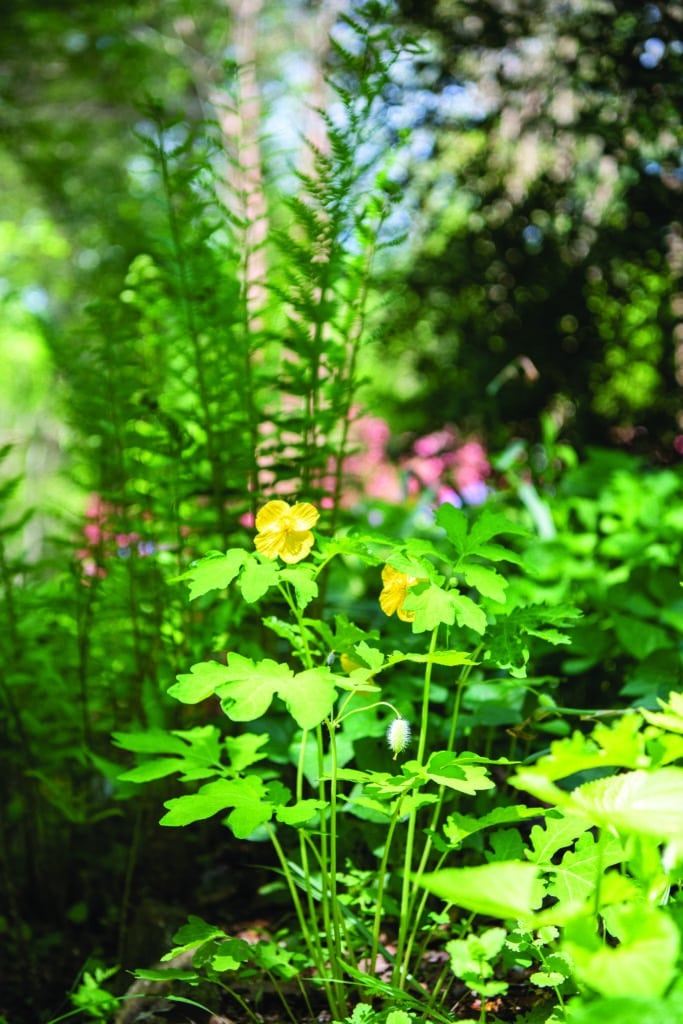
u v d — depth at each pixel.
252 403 2.54
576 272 4.55
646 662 2.61
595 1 4.10
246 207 2.64
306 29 9.23
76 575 2.63
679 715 1.39
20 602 2.81
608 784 1.20
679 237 4.34
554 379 4.73
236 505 2.72
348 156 2.42
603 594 2.98
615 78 4.07
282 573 1.49
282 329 2.79
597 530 3.84
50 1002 2.46
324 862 1.70
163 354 3.08
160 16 9.10
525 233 4.62
